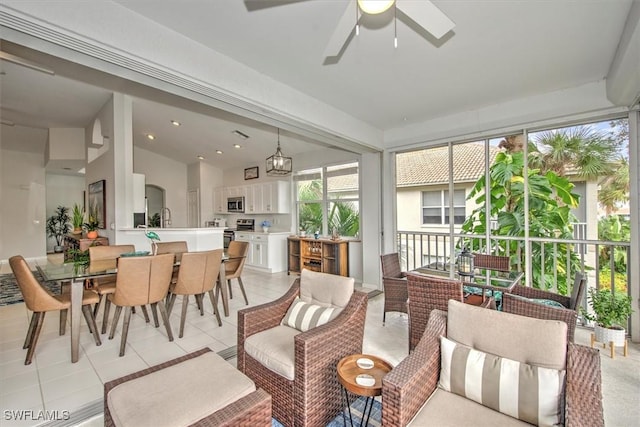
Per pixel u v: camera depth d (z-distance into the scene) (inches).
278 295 187.5
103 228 194.5
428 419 49.9
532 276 146.8
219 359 64.9
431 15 60.7
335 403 71.6
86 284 133.8
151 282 113.3
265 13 80.6
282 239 263.3
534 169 144.0
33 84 156.6
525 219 144.3
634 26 77.9
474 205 162.7
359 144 173.2
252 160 293.7
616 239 125.0
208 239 196.5
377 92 132.6
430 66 110.0
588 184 131.3
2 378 92.6
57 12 65.2
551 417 46.6
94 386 88.7
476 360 54.7
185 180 350.6
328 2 76.9
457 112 158.4
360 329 79.6
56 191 393.1
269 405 51.2
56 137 239.8
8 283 223.1
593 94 122.5
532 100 137.0
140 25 79.6
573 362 48.9
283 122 131.6
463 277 116.2
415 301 95.1
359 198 219.5
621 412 75.6
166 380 56.5
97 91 167.8
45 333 128.2
